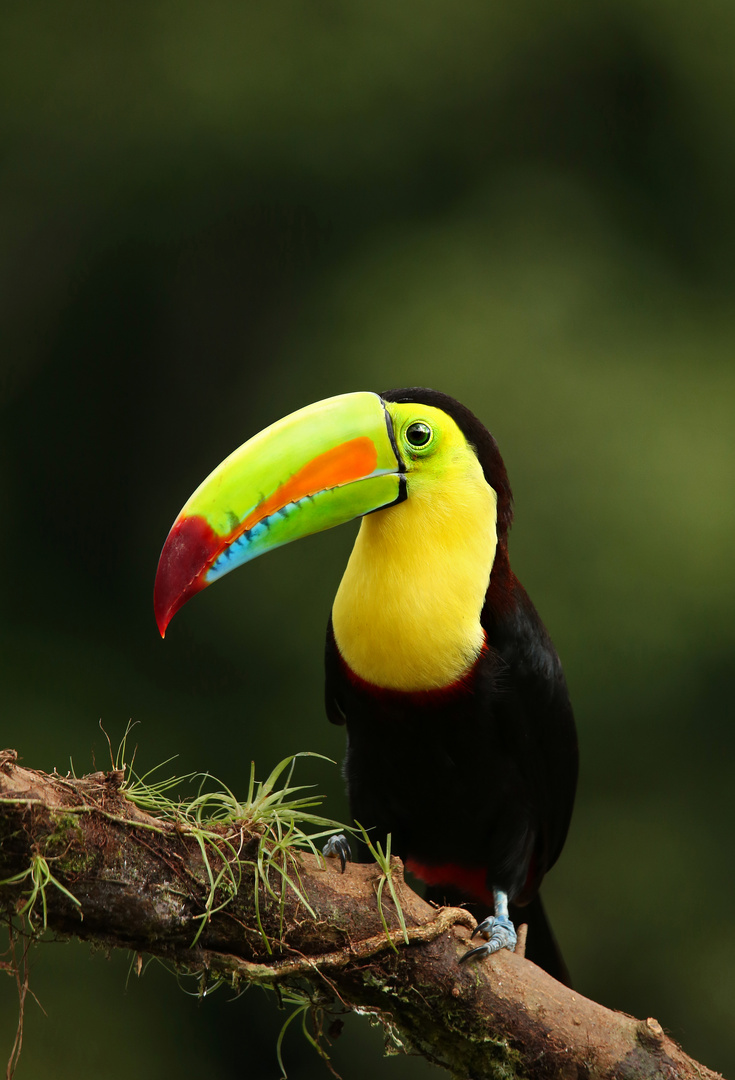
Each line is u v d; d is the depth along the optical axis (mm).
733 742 14531
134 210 18078
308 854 4309
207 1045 13773
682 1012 13828
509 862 5543
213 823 4090
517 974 4324
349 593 5367
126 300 18844
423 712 5297
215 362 18828
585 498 14109
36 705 16031
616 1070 4230
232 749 15172
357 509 5184
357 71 17531
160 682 16031
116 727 15602
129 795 3980
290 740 14852
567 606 13914
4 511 18266
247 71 17266
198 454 18703
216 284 18562
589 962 13977
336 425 5188
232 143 17438
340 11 17469
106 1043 12688
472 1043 4289
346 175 17875
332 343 16031
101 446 18844
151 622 17266
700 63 18141
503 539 5559
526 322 15531
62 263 18641
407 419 5258
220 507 5023
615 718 14312
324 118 17531
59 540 18406
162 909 3932
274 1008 13836
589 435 14406
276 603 15062
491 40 17844
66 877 3785
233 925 4059
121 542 18531
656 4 17922
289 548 15156
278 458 5094
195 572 4996
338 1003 4348
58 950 12805
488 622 5395
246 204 18016
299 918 4137
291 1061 13867
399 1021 4336
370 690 5348
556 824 6020
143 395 18938
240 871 4043
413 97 17734
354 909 4199
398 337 15445
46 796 3758
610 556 13992
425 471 5242
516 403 14531
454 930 4301
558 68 18219
